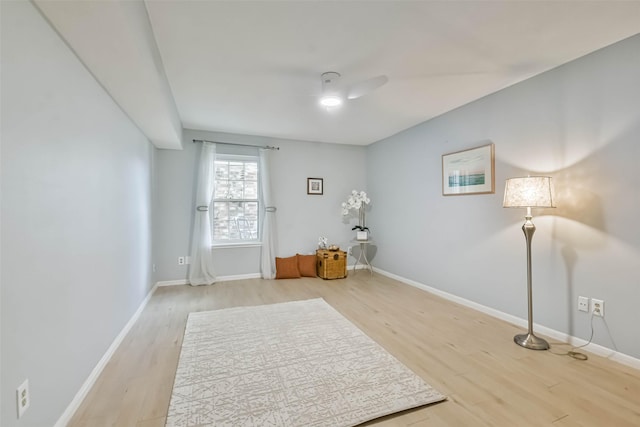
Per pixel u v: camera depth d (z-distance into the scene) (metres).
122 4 1.32
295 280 4.66
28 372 1.27
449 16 1.85
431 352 2.33
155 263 4.19
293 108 3.50
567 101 2.47
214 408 1.67
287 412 1.64
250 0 1.68
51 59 1.45
